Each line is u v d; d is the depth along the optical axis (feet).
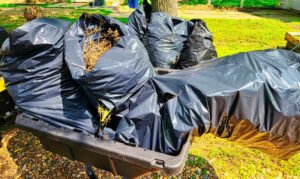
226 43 21.56
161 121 5.55
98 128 5.81
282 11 39.27
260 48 20.25
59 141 5.75
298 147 5.61
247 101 5.18
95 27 6.86
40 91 6.08
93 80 5.29
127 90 5.70
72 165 9.21
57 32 6.02
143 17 10.41
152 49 9.82
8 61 6.06
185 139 5.25
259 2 45.62
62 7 40.09
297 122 5.12
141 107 5.73
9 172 9.01
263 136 5.45
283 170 8.69
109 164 5.83
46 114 6.05
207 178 8.44
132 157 4.97
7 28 26.30
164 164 4.74
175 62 10.07
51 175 8.82
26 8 9.32
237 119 5.33
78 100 6.19
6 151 9.99
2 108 10.99
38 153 9.83
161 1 14.19
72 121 5.93
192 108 5.17
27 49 5.72
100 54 6.25
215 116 5.29
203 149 9.78
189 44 9.89
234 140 6.10
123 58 5.58
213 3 43.86
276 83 5.24
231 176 8.52
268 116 5.21
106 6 40.34
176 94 5.50
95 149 5.34
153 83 6.00
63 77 6.22
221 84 5.30
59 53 6.06
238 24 28.40
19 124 6.16
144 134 5.67
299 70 5.60
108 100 5.61
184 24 10.35
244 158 9.25
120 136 5.52
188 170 8.77
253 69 5.52
